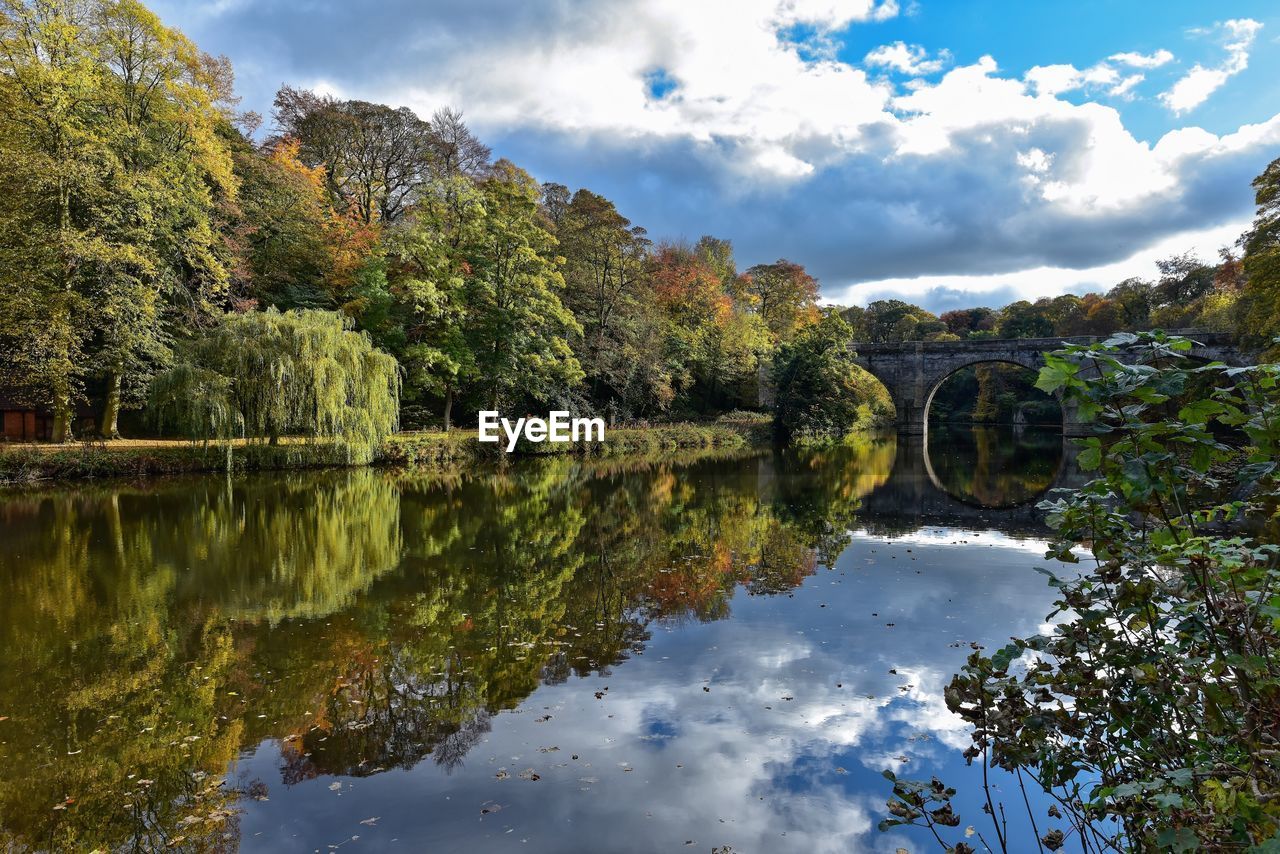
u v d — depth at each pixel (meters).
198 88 25.28
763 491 21.84
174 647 7.78
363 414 23.48
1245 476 2.42
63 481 20.59
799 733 5.66
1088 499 2.92
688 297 52.50
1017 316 81.38
